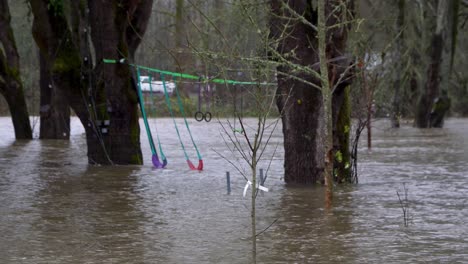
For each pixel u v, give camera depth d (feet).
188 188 52.16
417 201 45.60
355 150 54.65
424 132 125.90
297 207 43.29
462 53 179.63
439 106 142.10
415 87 165.89
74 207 43.86
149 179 57.47
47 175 60.18
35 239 34.81
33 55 163.73
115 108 66.95
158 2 115.24
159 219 39.81
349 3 49.06
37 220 39.63
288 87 50.55
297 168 52.49
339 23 43.16
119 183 55.01
